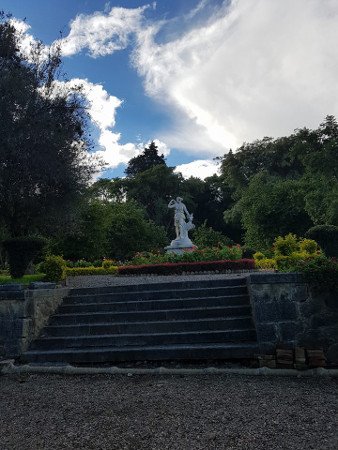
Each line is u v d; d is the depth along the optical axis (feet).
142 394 15.78
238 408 13.71
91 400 15.33
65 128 47.06
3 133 41.19
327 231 39.81
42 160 42.98
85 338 22.75
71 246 84.12
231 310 23.59
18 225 48.21
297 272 20.27
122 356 20.80
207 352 20.04
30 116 43.68
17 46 48.32
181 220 73.61
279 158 152.87
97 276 55.26
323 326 19.63
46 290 25.63
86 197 52.29
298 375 17.65
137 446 11.05
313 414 12.92
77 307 26.86
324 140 113.19
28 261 42.14
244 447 10.73
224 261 52.16
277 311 19.99
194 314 23.91
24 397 16.19
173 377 18.06
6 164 43.24
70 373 19.61
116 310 26.16
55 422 13.17
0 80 42.27
